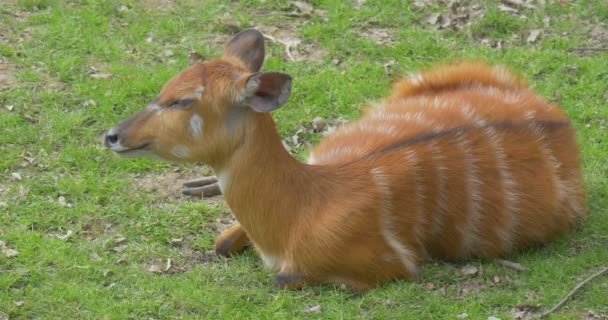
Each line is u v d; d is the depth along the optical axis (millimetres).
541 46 20859
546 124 14602
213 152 12844
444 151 13742
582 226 15000
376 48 20641
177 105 12641
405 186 13352
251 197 12984
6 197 15812
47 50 20172
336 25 21375
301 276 13273
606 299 13125
